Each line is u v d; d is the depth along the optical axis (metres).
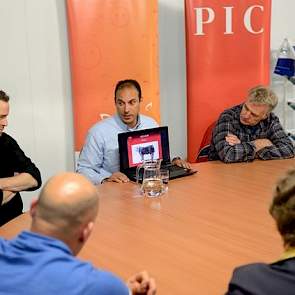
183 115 4.21
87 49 3.42
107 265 1.65
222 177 2.65
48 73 3.59
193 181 2.58
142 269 1.62
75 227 1.18
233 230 1.92
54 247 1.14
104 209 2.17
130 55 3.51
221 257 1.69
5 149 2.69
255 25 3.79
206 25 3.69
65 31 3.58
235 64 3.81
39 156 3.68
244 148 2.98
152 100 3.61
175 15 3.97
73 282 1.08
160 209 2.17
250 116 3.12
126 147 2.62
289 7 4.42
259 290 1.08
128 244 1.81
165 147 2.75
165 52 3.99
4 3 3.32
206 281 1.53
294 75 4.09
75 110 3.51
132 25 3.47
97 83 3.49
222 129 3.15
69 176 1.24
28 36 3.46
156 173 2.39
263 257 1.68
